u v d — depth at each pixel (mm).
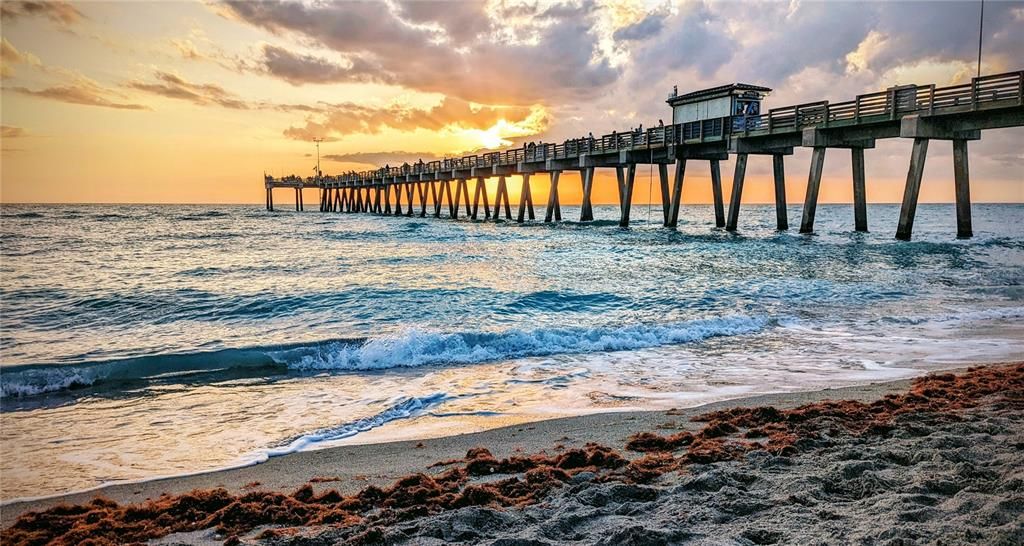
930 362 9219
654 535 3422
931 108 23203
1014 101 20703
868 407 6324
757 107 32219
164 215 75500
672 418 6527
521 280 18188
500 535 3652
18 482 5148
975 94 21750
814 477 4258
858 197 31172
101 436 6395
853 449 4867
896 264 21141
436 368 9266
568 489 4348
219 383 8547
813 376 8500
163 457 5750
